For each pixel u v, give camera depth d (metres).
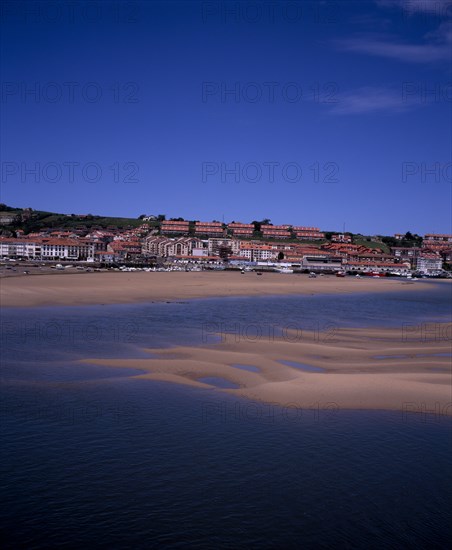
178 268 176.88
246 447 14.57
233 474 12.96
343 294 89.62
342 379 22.08
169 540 10.34
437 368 24.92
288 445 14.76
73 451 14.09
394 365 25.58
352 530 10.77
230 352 28.22
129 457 13.79
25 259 196.00
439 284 163.62
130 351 27.97
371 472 13.19
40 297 56.72
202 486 12.34
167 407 17.95
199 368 23.80
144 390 20.03
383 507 11.62
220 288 85.69
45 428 15.72
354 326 42.75
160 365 24.30
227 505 11.58
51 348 28.14
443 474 13.15
